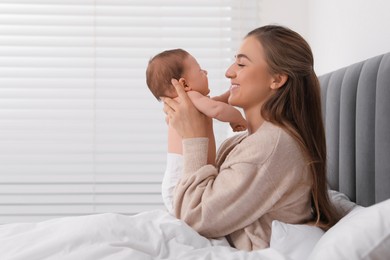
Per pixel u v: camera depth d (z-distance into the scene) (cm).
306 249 122
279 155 136
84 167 293
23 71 293
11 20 291
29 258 117
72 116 292
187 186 144
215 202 136
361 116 157
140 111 296
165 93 162
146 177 296
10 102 292
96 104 293
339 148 179
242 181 134
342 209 152
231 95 152
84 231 125
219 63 296
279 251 123
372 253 94
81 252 116
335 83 186
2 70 292
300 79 145
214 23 296
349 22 217
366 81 155
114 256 116
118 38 295
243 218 138
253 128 153
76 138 293
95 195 295
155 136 297
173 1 294
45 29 292
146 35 295
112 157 295
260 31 150
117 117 294
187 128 152
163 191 164
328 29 248
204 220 138
